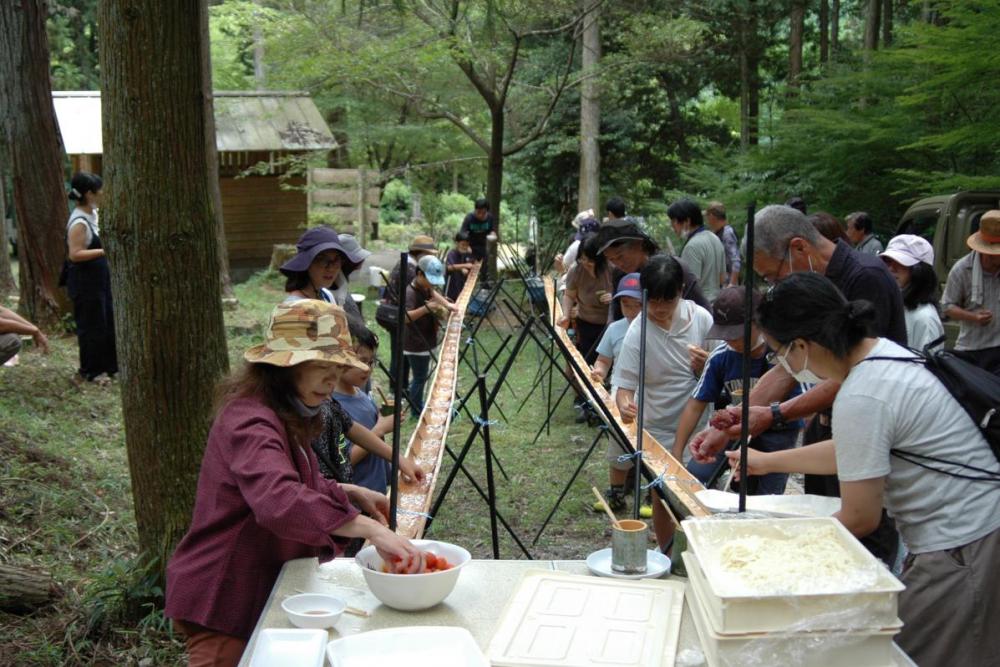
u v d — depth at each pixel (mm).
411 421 7457
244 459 2191
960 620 2402
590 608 2104
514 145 15016
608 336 5484
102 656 3662
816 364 2467
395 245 20125
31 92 8969
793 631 1767
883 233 14016
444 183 26328
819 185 14320
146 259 3645
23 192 8977
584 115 19109
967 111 11727
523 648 1928
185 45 3568
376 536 2158
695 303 4984
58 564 4395
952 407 2412
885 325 3322
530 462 6906
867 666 1782
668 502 3105
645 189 21875
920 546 2471
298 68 14711
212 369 3789
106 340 7602
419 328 7789
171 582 2346
